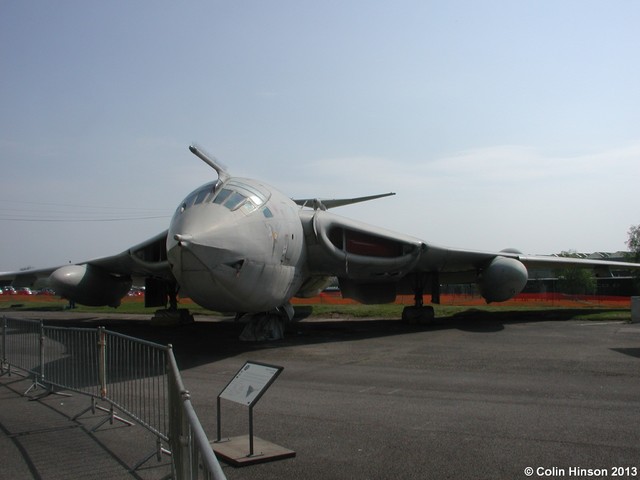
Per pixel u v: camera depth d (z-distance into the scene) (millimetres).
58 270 18453
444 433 5980
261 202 12977
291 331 17312
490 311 23906
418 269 19359
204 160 12398
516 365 10211
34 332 9461
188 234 11000
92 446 5844
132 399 6750
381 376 9422
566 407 7012
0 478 4953
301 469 4980
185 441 4098
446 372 9672
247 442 5668
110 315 27766
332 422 6504
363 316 24078
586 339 13805
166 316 19922
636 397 7531
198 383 9141
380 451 5426
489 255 18109
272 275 12969
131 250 16859
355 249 16203
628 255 54438
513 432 5961
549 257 20500
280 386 8695
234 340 15039
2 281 23422
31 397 8422
